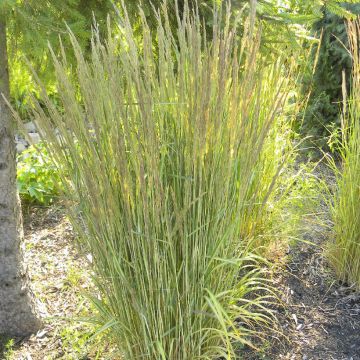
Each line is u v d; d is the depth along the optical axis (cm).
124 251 145
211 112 134
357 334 215
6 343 211
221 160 141
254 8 128
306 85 463
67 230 319
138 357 164
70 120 131
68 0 156
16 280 207
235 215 155
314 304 234
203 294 157
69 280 247
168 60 133
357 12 416
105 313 166
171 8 184
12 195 197
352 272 244
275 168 247
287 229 250
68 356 201
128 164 140
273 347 206
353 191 234
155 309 150
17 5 142
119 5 176
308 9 203
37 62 182
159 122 136
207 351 168
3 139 187
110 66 121
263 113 219
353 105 237
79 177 143
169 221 136
